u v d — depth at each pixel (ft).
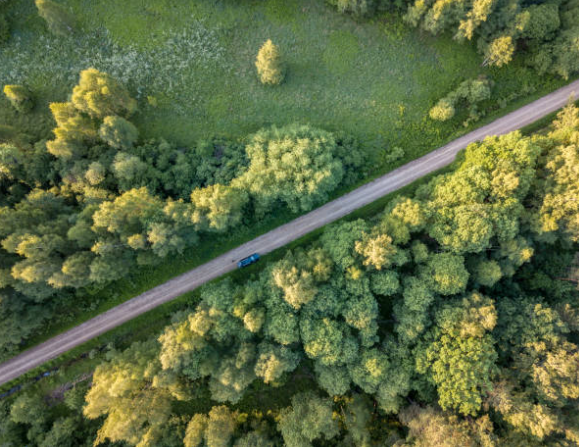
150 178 215.31
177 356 179.32
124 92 216.13
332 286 195.62
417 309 187.62
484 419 175.52
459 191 191.62
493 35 222.48
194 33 236.84
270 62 216.33
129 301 225.15
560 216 186.19
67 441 209.46
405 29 237.66
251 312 186.91
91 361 222.89
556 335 183.01
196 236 213.25
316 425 185.78
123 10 235.40
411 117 237.45
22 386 218.18
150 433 197.36
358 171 233.14
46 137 229.66
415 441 181.68
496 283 218.38
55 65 233.35
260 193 205.77
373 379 185.06
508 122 234.58
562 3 230.27
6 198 207.92
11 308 191.62
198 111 237.86
